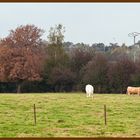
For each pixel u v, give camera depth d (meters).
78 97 57.38
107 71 95.94
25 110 42.56
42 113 40.44
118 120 36.72
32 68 103.44
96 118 37.66
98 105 46.59
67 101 50.56
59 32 114.88
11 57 109.62
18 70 105.19
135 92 68.81
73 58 104.94
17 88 105.31
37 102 49.00
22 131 31.59
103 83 95.81
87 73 97.19
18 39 113.56
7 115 39.22
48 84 101.94
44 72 102.00
